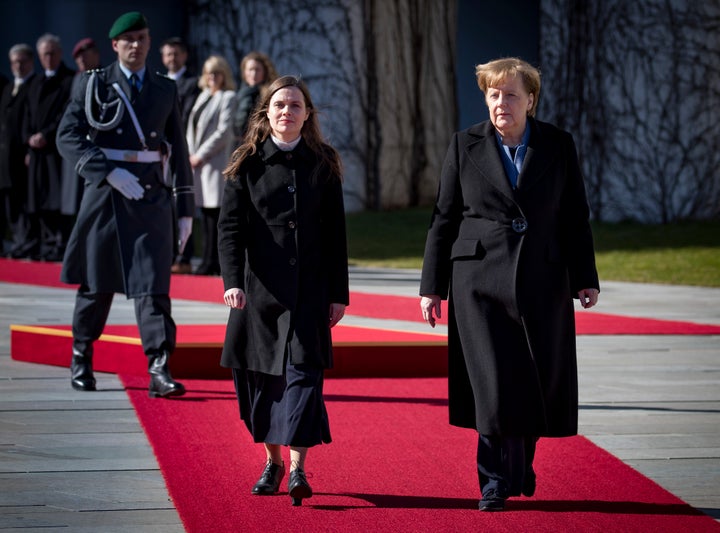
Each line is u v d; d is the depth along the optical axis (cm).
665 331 2161
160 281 1541
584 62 4247
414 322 2231
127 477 1162
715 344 2027
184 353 1662
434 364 1706
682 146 4031
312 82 4612
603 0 4166
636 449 1305
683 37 4006
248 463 1214
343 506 1072
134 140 1550
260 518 1030
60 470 1184
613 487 1145
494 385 1048
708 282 2980
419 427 1389
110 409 1462
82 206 1567
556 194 1083
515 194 1073
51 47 3195
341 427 1386
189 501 1077
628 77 4116
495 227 1072
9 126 3269
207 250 2956
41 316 2245
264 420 1105
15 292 2630
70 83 3203
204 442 1298
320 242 1127
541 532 999
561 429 1072
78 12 4788
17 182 3309
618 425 1420
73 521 1021
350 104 4641
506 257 1062
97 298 1572
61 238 3325
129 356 1695
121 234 1541
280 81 1121
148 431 1345
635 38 4088
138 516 1039
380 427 1388
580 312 2434
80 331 1583
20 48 3275
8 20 4788
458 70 5259
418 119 4781
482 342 1059
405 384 1650
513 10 5284
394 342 1697
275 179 1115
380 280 2998
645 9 4062
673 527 1016
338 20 4603
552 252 1077
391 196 4728
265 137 1134
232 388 1602
